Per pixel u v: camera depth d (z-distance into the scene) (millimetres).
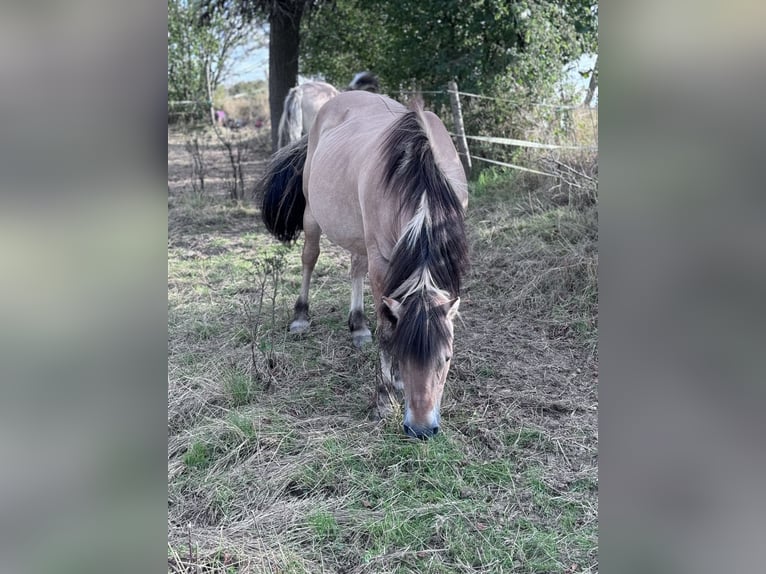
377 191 2834
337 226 3363
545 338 3789
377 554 2217
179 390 3254
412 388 2275
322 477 2604
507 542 2266
